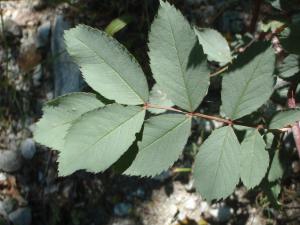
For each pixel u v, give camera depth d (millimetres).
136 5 239
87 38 109
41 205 235
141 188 227
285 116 120
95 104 112
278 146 138
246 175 114
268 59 109
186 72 109
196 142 220
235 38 220
